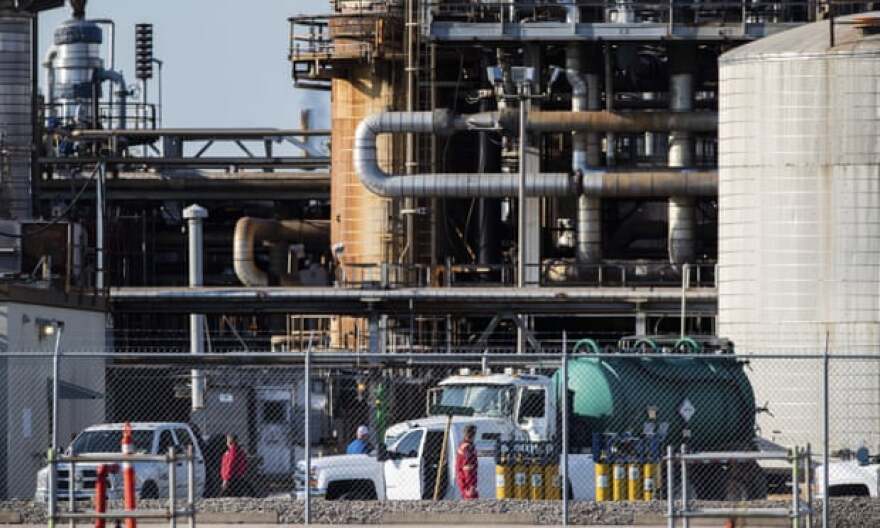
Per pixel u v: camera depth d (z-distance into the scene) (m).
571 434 147.88
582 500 131.25
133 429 142.38
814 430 188.62
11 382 161.38
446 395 147.75
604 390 148.00
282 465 178.62
